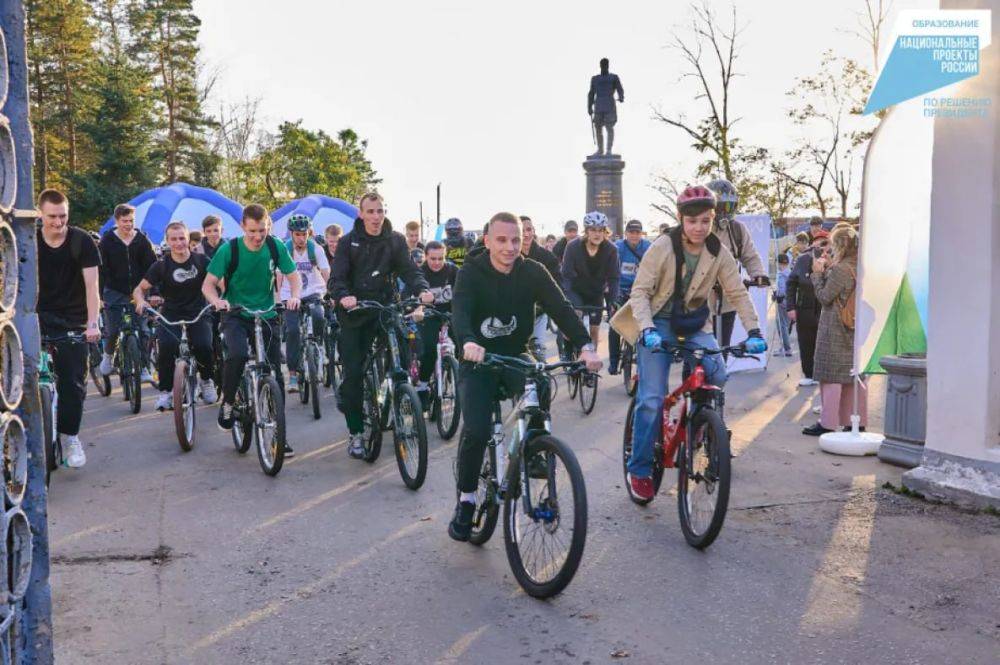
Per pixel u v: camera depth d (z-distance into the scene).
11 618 2.41
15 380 2.45
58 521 5.43
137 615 4.00
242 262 6.86
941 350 5.63
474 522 4.74
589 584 4.30
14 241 2.41
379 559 4.70
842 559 4.58
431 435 7.89
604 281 10.09
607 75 27.11
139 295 8.70
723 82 33.50
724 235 7.80
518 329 4.56
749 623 3.83
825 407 7.48
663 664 3.48
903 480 5.77
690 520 4.86
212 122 59.69
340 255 6.69
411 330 6.68
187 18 58.59
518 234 4.36
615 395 9.97
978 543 4.79
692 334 5.34
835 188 36.53
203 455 7.24
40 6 51.56
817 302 9.95
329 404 9.70
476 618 3.93
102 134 49.16
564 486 4.03
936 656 3.51
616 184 27.30
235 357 6.91
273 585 4.35
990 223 5.36
